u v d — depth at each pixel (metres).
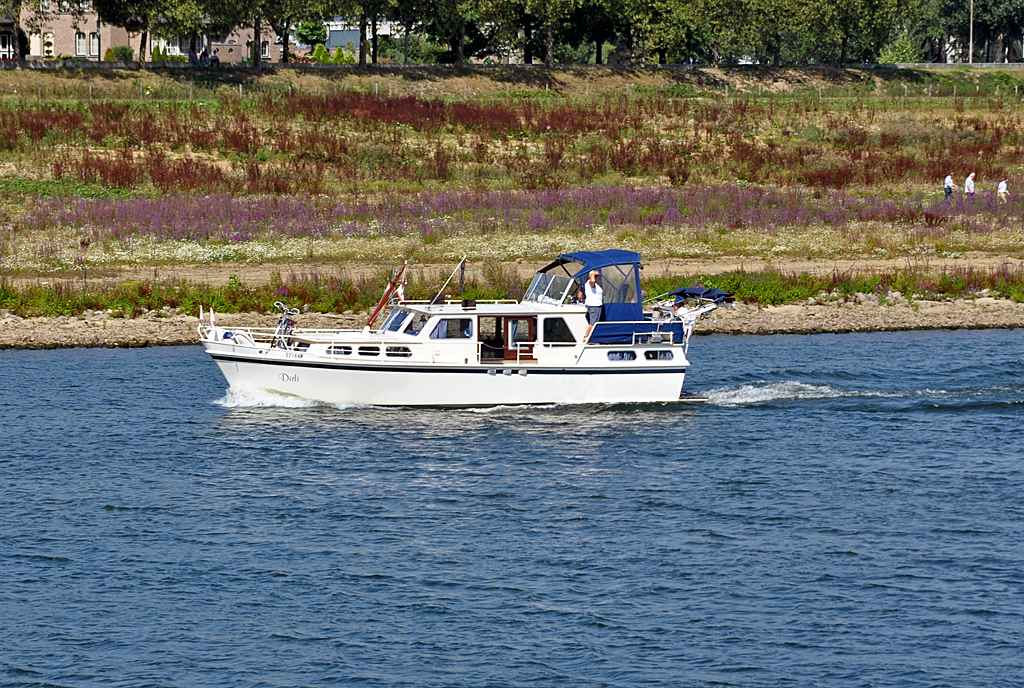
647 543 79.44
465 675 63.47
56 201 193.50
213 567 75.50
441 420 105.12
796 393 113.31
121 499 86.19
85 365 123.81
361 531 81.38
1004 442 99.50
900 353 130.25
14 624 68.25
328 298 146.25
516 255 172.62
